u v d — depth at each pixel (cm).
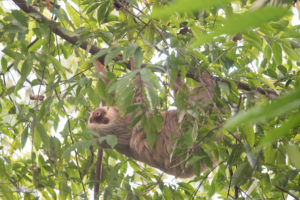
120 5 951
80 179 1107
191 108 769
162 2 842
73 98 947
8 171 1125
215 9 808
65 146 1159
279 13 107
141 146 1332
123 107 630
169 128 1306
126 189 951
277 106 108
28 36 1073
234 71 862
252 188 787
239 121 114
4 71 1028
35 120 856
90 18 1058
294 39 924
